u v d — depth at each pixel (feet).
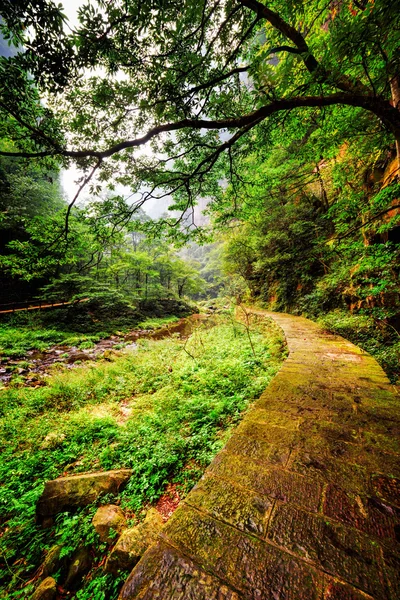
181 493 7.80
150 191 15.84
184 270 95.91
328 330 21.83
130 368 23.04
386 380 10.05
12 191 57.57
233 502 4.26
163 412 12.82
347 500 4.19
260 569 3.14
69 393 18.22
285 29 9.50
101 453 10.50
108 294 55.42
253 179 20.26
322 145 15.57
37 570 6.61
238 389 13.38
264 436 6.28
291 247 42.45
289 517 3.91
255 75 8.81
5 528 7.88
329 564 3.18
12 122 11.39
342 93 9.75
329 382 9.91
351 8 10.16
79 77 9.87
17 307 52.70
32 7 7.29
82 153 11.59
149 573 3.14
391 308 16.12
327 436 6.15
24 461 10.78
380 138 14.16
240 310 49.67
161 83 11.38
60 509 7.78
